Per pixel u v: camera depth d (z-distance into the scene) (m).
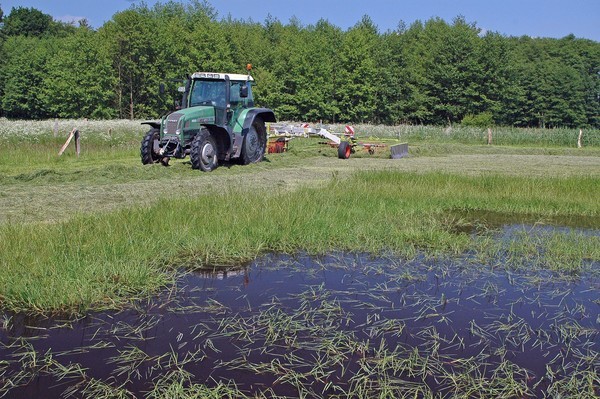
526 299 5.79
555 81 67.25
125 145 21.33
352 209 9.27
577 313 5.43
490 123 51.28
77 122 31.27
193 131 14.34
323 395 3.77
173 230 7.30
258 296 5.64
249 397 3.72
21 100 63.66
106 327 4.79
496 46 62.41
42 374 3.99
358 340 4.64
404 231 8.19
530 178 13.40
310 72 55.75
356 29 59.50
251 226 7.77
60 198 9.88
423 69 61.97
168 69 55.91
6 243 6.19
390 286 6.09
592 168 18.48
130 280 5.68
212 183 12.13
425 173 13.94
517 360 4.39
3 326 4.75
